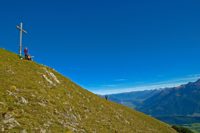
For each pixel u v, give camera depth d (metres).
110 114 50.78
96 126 38.22
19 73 39.38
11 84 33.53
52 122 30.16
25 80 37.62
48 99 35.69
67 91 45.75
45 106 33.09
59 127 29.81
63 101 39.34
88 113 41.94
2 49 48.62
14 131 24.36
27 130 25.52
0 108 26.95
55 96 39.19
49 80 44.47
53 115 32.12
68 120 33.69
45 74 45.94
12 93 31.27
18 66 42.69
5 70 37.69
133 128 51.47
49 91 39.41
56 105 35.62
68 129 30.58
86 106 44.78
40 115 30.06
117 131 41.53
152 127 67.88
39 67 47.50
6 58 43.75
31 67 45.41
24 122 26.55
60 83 47.66
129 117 60.84
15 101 29.97
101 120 42.66
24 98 31.75
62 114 34.34
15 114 27.19
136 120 63.06
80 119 37.09
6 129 24.19
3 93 30.16
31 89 35.59
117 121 48.91
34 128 26.53
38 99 33.81
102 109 50.72
